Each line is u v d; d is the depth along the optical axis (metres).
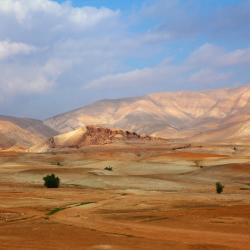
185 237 40.44
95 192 84.19
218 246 36.28
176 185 102.38
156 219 51.97
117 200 71.69
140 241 37.88
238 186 105.62
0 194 77.81
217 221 50.56
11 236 39.25
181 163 161.12
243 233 43.31
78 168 131.88
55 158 194.75
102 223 48.53
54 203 67.00
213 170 127.44
